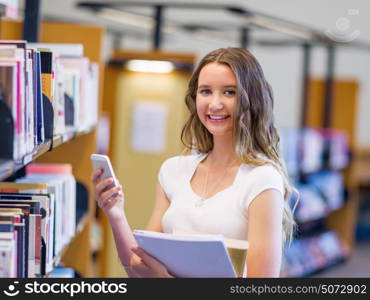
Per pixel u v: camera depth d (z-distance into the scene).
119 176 6.18
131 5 6.27
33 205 2.75
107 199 2.93
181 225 2.82
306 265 8.84
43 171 4.04
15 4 3.54
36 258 2.72
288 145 8.47
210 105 2.78
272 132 2.88
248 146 2.76
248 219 2.73
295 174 8.62
